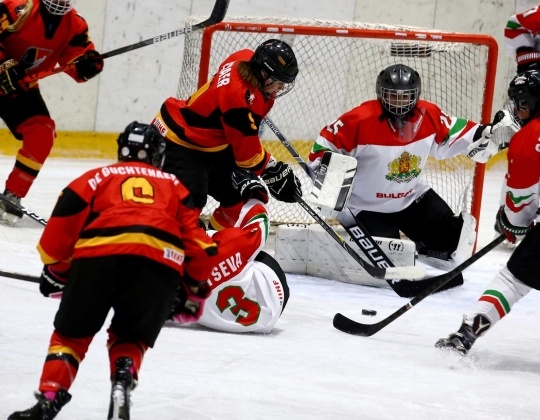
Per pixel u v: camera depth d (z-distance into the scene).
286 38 23.52
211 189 14.47
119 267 7.65
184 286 8.34
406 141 14.91
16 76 16.05
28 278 11.99
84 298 7.66
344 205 14.59
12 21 15.77
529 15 16.83
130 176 7.93
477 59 19.52
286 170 13.71
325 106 25.36
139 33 25.00
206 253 8.01
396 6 27.50
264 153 13.40
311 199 14.49
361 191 15.42
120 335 7.89
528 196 11.12
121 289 7.74
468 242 15.69
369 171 15.16
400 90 14.29
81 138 24.72
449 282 15.46
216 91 13.17
